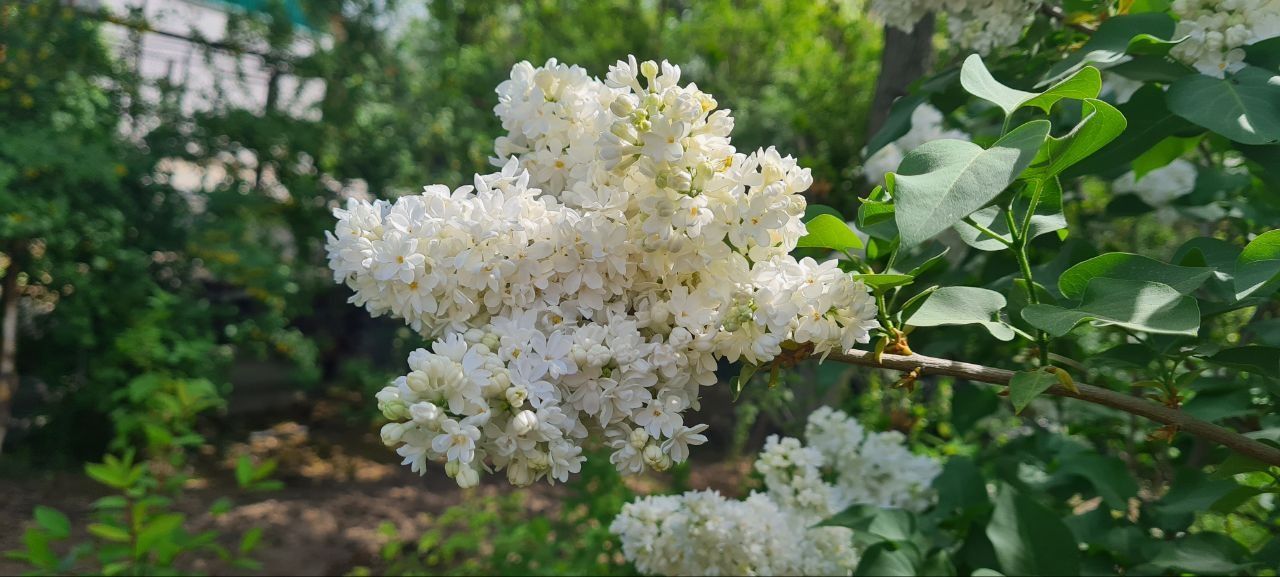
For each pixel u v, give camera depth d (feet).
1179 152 1.28
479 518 2.71
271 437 5.27
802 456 1.46
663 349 0.74
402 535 3.66
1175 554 1.15
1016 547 1.19
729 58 5.46
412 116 5.63
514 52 5.89
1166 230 2.19
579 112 0.81
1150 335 1.03
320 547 3.54
